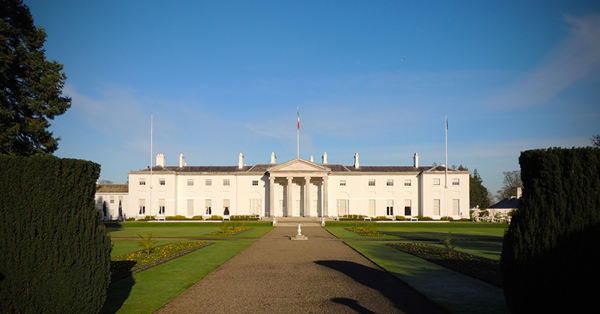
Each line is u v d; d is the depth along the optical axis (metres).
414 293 12.85
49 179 8.05
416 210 70.56
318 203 71.06
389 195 70.88
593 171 7.75
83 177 8.73
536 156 8.28
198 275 15.84
